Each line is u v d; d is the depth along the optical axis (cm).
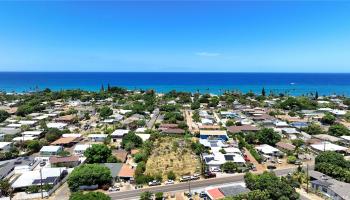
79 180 6806
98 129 12750
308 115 15700
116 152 9288
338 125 12131
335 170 7238
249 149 9838
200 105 19412
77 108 17975
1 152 9319
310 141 10662
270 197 5850
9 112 15512
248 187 6631
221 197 6031
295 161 8800
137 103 18700
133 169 7931
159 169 7975
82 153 9506
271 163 8806
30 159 8825
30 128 12412
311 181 6888
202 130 11844
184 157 8931
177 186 7069
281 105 18475
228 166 8019
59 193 6725
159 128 12400
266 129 10925
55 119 14150
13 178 7469
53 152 9450
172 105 17700
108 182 7094
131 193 6700
